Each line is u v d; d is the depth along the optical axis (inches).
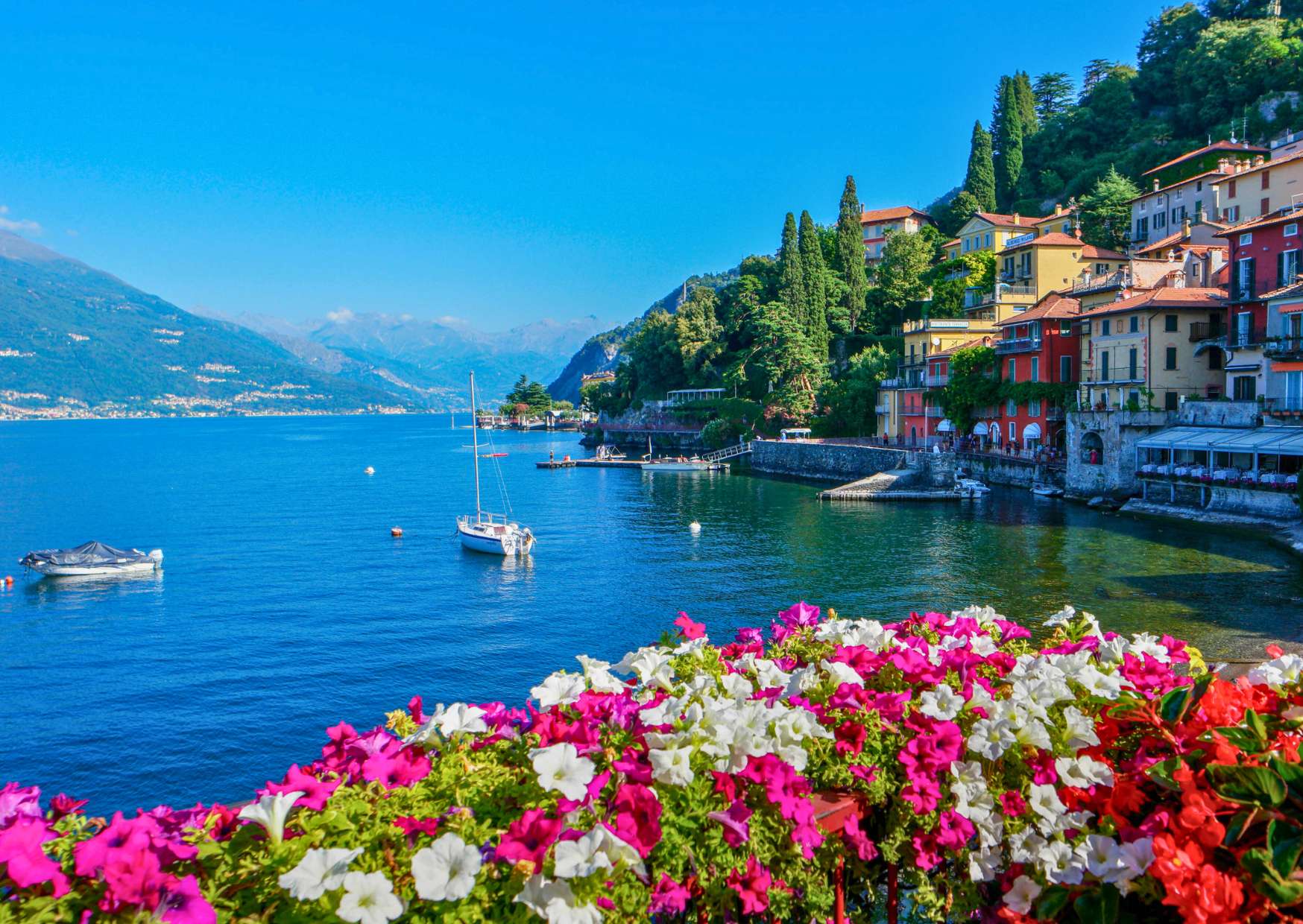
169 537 2994.6
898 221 6446.9
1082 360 3105.3
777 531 2679.6
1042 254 4069.9
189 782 1093.8
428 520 3307.1
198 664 1535.4
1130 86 5940.0
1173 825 194.1
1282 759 186.2
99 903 137.0
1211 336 2591.0
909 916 220.7
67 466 6624.0
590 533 2842.0
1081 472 2783.0
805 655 271.9
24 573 2337.6
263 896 151.5
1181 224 3882.9
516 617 1786.4
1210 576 1692.9
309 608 1914.4
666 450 6240.2
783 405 5187.0
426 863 148.6
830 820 196.7
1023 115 6402.6
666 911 185.0
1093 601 1577.3
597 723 202.2
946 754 203.9
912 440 4035.4
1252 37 4916.3
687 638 271.0
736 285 6958.7
